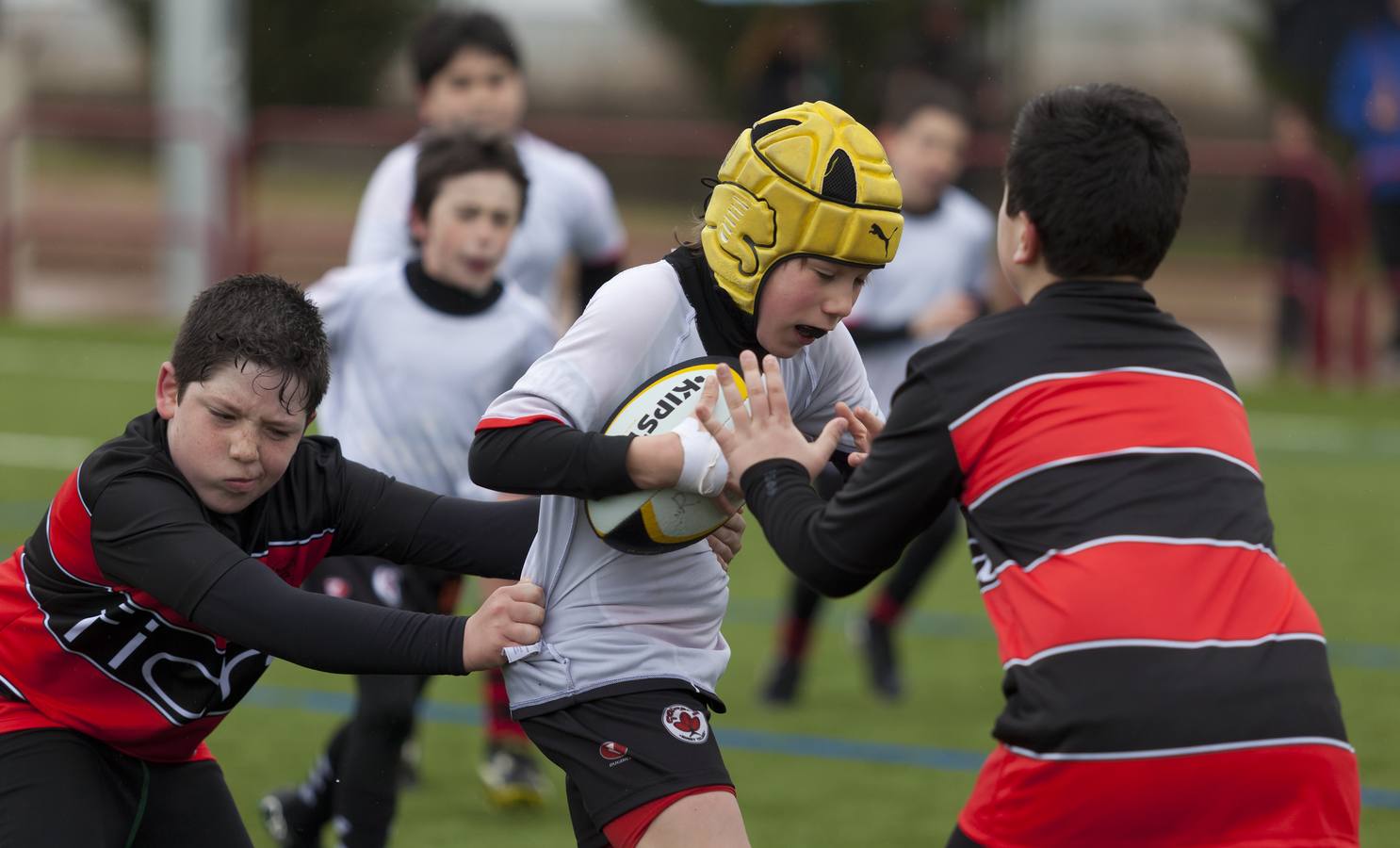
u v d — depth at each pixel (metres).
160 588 10.60
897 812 18.22
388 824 15.05
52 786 11.18
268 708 21.94
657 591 11.67
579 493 10.91
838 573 10.46
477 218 17.00
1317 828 9.80
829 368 12.27
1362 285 50.38
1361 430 44.44
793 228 10.83
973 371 10.31
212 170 55.84
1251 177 51.03
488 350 17.31
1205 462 10.20
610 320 11.16
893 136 23.42
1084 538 9.95
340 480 11.84
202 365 10.69
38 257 69.00
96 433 39.62
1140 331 10.49
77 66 109.31
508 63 21.16
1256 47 68.25
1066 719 9.70
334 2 87.38
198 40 57.03
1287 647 9.99
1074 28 96.12
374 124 55.56
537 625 10.71
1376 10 54.78
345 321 17.31
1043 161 10.55
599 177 21.58
